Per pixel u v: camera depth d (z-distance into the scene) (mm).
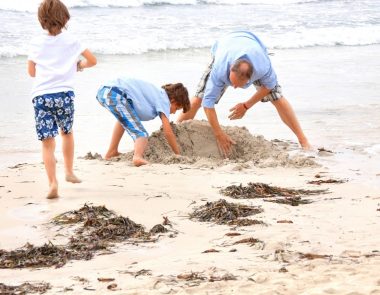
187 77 15812
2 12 22844
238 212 6555
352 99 13844
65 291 4652
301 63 18312
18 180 7973
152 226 6215
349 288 4535
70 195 7258
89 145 10414
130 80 9227
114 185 7758
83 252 5520
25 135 10945
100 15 24219
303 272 4930
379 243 5676
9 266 5211
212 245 5684
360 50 21219
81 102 13164
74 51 7410
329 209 6828
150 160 9227
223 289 4625
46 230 6059
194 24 23500
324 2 29219
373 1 29578
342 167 9086
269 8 27484
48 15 7293
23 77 15531
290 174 8602
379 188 7883
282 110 10297
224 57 9008
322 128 11492
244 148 9672
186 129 9766
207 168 8820
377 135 11117
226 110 12906
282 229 6086
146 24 23016
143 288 4676
